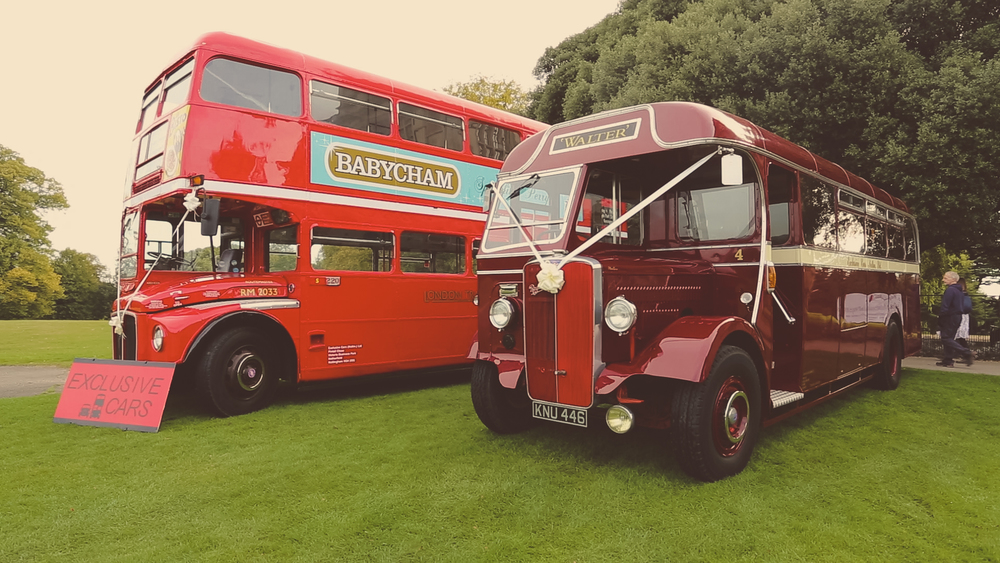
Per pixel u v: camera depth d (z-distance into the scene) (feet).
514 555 10.30
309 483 13.94
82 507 12.55
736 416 14.29
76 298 173.58
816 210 18.98
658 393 15.29
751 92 41.09
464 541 10.87
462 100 30.60
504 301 15.74
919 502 12.76
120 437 18.52
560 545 10.70
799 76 37.81
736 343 15.15
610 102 49.39
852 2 37.47
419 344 27.84
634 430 18.54
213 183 21.93
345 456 16.17
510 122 32.58
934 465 15.24
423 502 12.69
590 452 16.17
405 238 27.61
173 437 18.52
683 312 15.93
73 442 17.92
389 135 27.22
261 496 13.12
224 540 10.89
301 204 24.16
